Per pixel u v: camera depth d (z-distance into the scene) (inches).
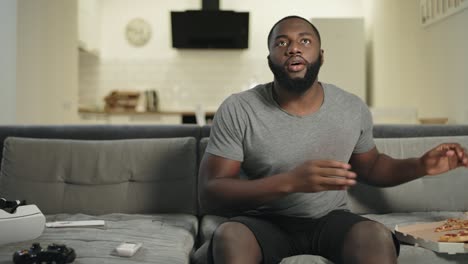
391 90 207.2
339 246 49.0
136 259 49.4
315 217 56.2
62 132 82.3
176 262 50.3
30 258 44.6
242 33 254.2
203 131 82.8
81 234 58.5
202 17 252.7
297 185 47.1
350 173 45.7
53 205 73.1
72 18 195.3
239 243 47.0
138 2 263.4
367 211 75.5
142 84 262.8
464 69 129.2
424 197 75.5
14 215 54.3
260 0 262.8
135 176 74.9
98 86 262.5
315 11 262.8
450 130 84.7
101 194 73.8
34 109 155.6
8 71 142.2
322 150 56.7
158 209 74.5
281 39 55.9
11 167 74.4
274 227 53.0
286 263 48.9
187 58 263.1
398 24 195.0
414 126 85.1
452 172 76.9
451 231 54.1
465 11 127.6
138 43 262.8
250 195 49.2
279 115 56.6
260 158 56.4
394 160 59.7
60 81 179.5
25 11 148.3
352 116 58.6
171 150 75.7
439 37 148.9
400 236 54.4
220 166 55.5
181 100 262.7
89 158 75.1
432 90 156.0
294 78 54.8
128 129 82.8
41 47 160.2
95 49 251.4
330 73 232.7
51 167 74.6
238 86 262.5
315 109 57.7
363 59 231.8
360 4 262.8
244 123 56.4
